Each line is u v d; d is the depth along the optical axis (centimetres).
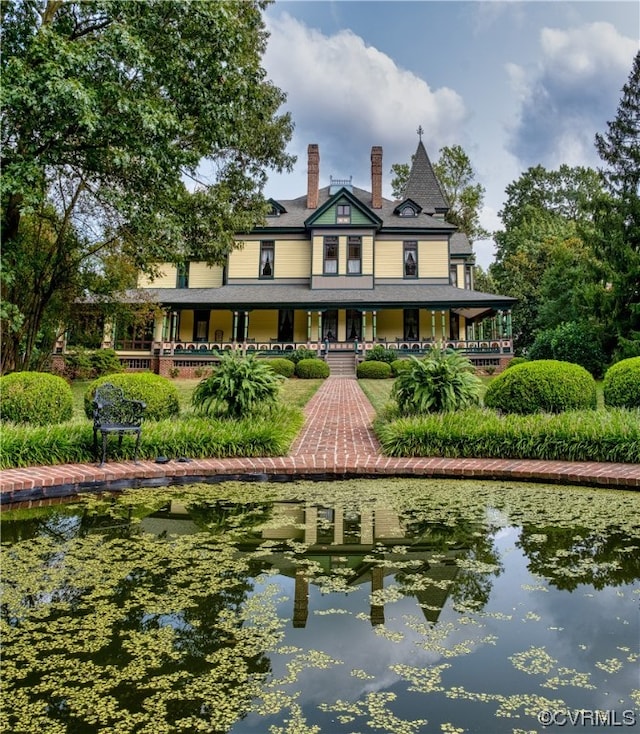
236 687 204
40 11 1154
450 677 213
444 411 911
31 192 1051
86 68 1016
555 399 884
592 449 678
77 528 436
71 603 283
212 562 351
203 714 186
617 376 945
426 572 337
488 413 853
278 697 198
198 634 249
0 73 949
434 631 255
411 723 181
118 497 547
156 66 1162
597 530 428
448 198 4125
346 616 271
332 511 490
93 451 669
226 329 2669
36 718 182
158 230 1295
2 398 804
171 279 2714
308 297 2448
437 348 1021
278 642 242
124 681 207
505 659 228
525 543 396
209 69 1222
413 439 730
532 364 937
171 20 1166
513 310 3444
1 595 292
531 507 502
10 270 1211
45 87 943
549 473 612
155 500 534
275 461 675
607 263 1930
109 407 704
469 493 563
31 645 236
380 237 2655
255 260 2672
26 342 1502
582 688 204
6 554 364
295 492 568
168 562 350
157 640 242
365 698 198
